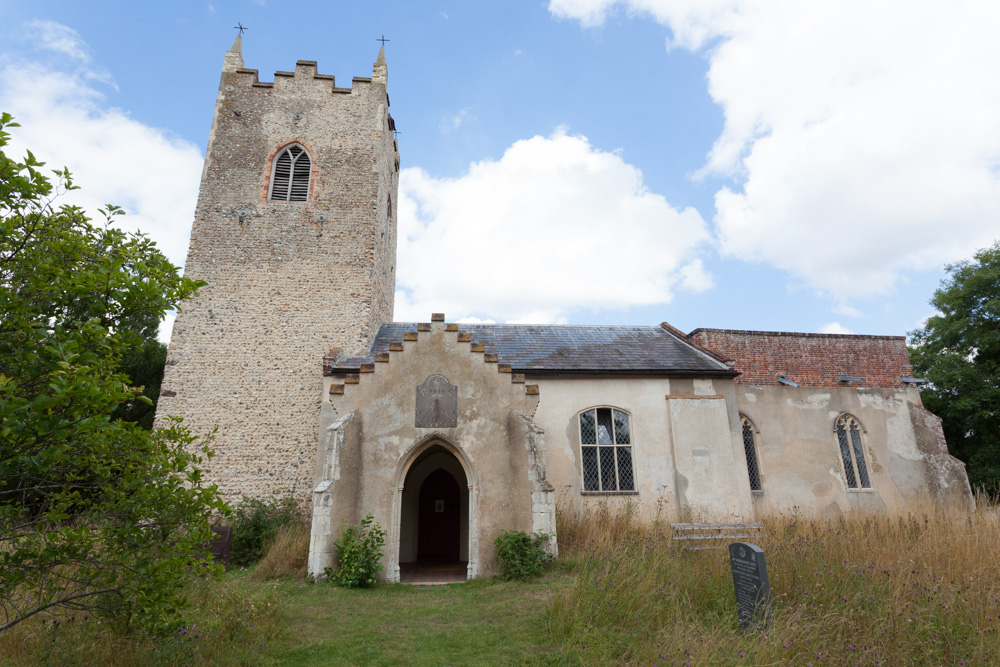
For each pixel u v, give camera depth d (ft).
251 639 23.57
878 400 63.72
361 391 42.42
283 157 69.72
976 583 23.82
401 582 38.68
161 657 19.63
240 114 69.87
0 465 14.19
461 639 24.86
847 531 33.35
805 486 58.75
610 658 20.67
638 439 54.54
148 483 18.81
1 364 15.31
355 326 62.69
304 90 71.87
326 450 40.09
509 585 35.06
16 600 22.43
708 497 52.60
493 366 43.60
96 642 20.11
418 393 42.45
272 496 54.60
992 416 77.97
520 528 39.60
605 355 60.23
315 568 37.11
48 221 17.53
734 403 57.21
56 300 16.75
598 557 32.48
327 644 24.31
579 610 25.27
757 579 22.25
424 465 56.29
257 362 60.03
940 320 87.30
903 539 31.42
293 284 63.62
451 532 55.57
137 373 78.48
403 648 23.91
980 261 85.40
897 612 20.84
